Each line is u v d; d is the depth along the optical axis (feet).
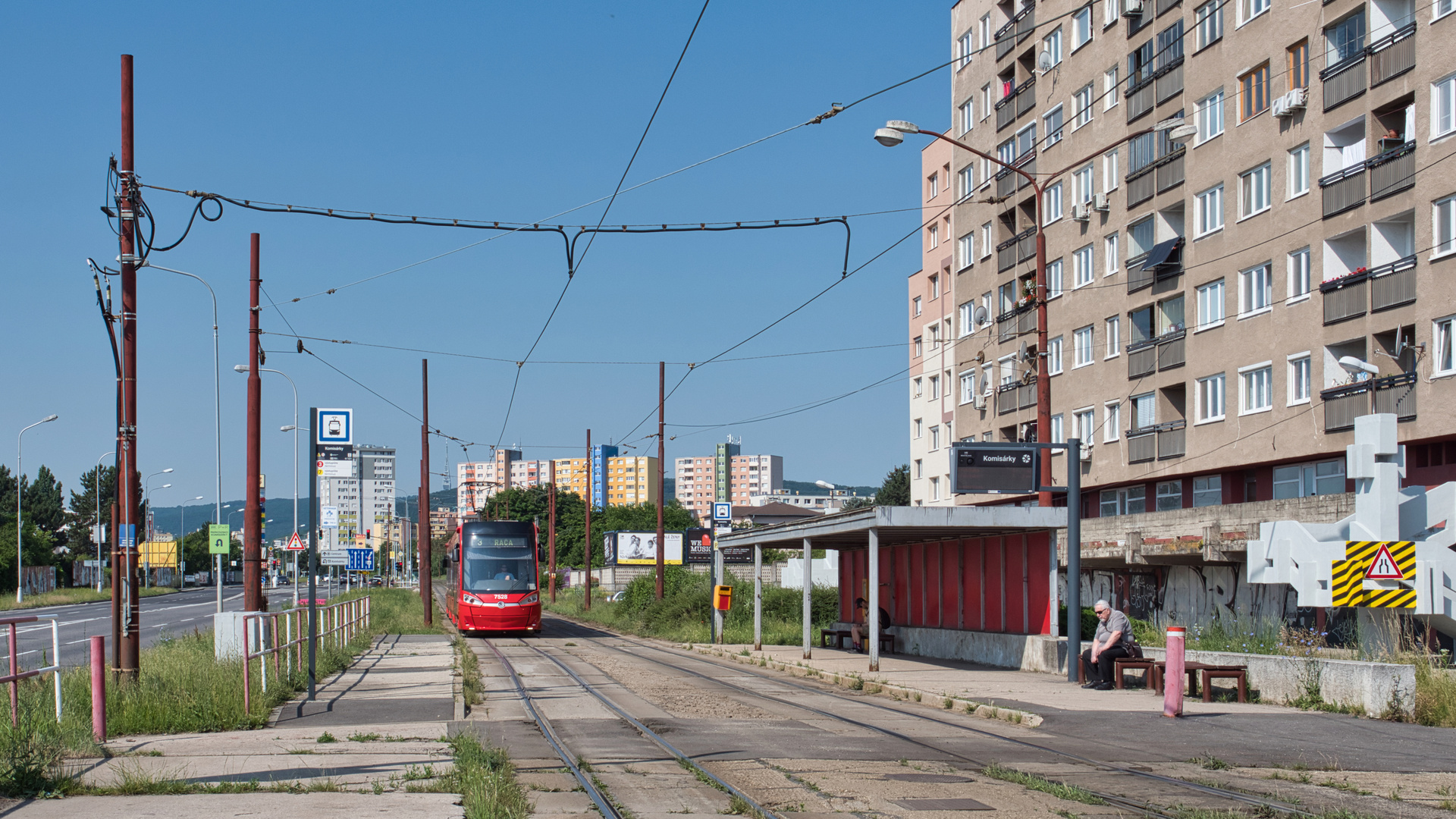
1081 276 152.87
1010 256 171.94
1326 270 108.27
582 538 400.26
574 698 57.52
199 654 59.67
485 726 45.78
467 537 128.67
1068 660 64.03
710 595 133.39
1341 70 106.63
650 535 272.92
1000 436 172.65
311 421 54.70
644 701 55.98
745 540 102.47
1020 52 169.68
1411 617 57.36
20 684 38.83
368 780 31.35
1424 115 97.25
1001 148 176.76
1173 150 132.46
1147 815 27.63
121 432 56.54
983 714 49.75
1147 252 138.00
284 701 52.49
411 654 86.79
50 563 293.02
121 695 44.83
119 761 34.55
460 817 26.03
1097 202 146.20
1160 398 134.10
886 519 70.23
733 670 79.20
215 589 388.16
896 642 97.60
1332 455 107.65
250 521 81.71
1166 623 114.42
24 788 28.84
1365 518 60.70
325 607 78.89
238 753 36.40
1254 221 118.62
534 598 125.70
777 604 135.64
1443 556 57.36
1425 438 95.55
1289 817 27.17
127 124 56.85
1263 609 95.86
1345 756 37.19
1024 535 75.72
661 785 32.24
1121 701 53.67
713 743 40.70
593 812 28.35
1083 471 150.41
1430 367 95.66
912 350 223.92
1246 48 120.37
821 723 46.88
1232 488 122.83
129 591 55.98
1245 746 39.52
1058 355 157.58
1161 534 111.24
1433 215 96.07
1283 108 112.27
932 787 31.71
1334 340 106.42
